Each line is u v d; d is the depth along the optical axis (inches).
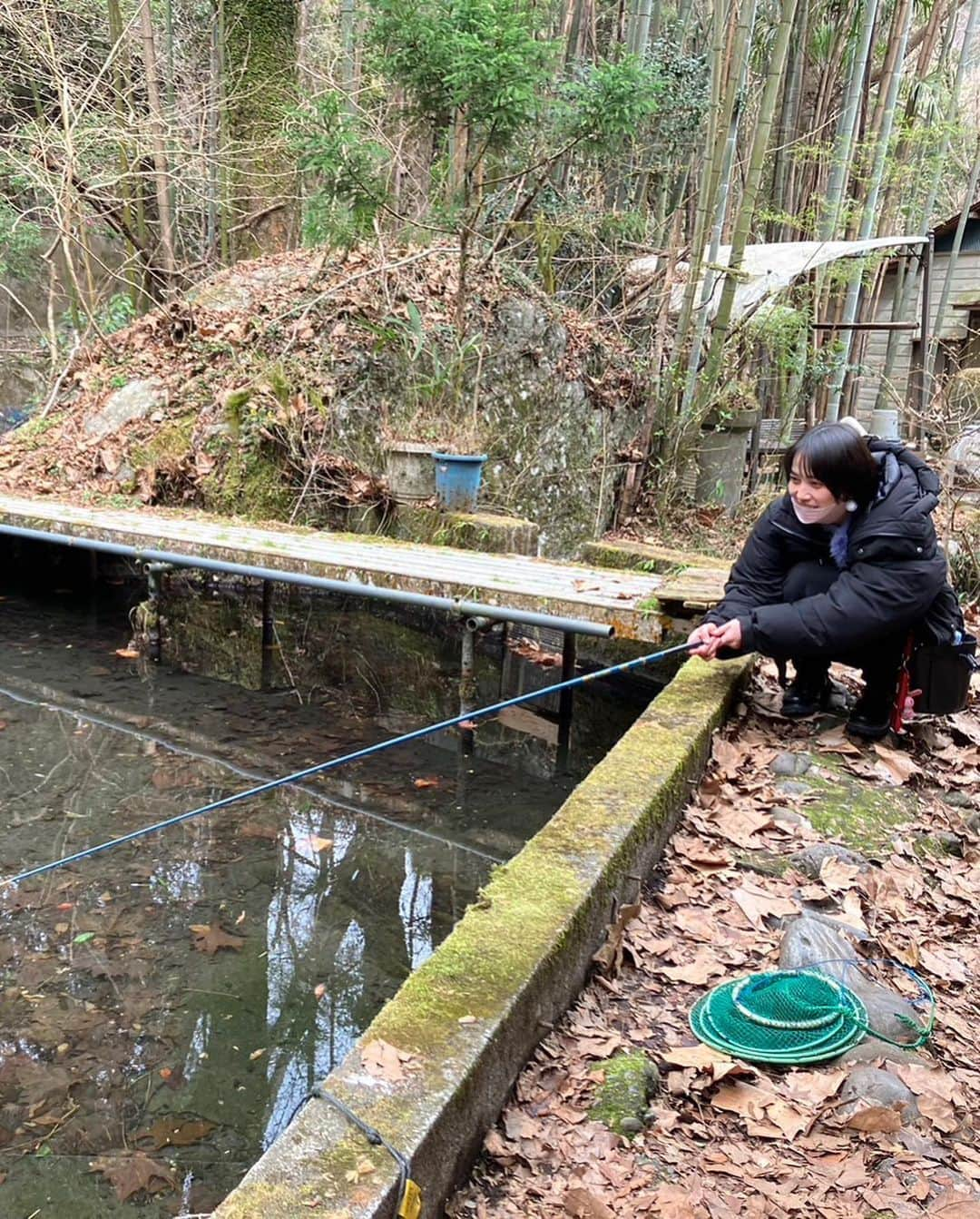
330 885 127.2
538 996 73.5
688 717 126.2
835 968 84.2
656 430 351.6
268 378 272.7
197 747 170.7
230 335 297.0
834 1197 61.6
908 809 117.2
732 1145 66.4
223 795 152.0
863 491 116.2
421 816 148.9
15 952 108.7
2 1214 74.6
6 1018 97.5
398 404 290.8
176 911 119.0
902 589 115.6
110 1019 98.1
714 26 298.5
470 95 235.9
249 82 404.8
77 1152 80.8
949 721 142.6
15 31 390.9
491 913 79.7
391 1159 54.1
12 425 446.0
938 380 318.0
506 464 309.3
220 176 413.7
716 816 113.5
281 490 265.9
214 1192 77.2
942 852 110.5
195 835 138.8
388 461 265.9
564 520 330.0
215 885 125.6
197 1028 97.3
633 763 110.3
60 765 160.2
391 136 352.8
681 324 332.2
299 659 221.6
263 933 115.1
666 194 390.9
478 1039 64.4
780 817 112.3
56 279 468.4
